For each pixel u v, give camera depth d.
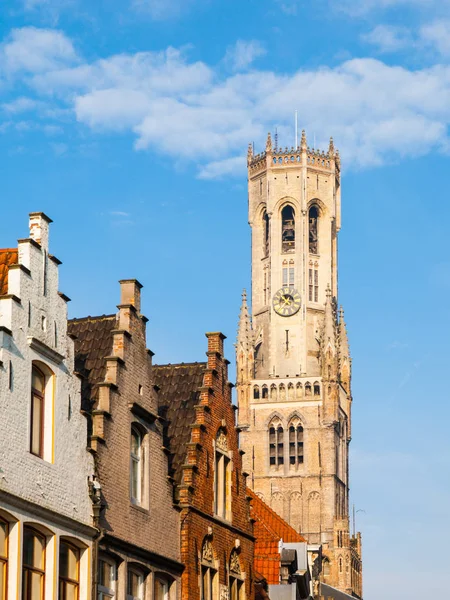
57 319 43.16
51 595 40.91
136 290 50.81
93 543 44.03
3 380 39.22
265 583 66.56
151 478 50.16
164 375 58.62
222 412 58.34
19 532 39.19
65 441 43.00
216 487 57.06
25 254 41.50
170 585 51.38
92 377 48.56
